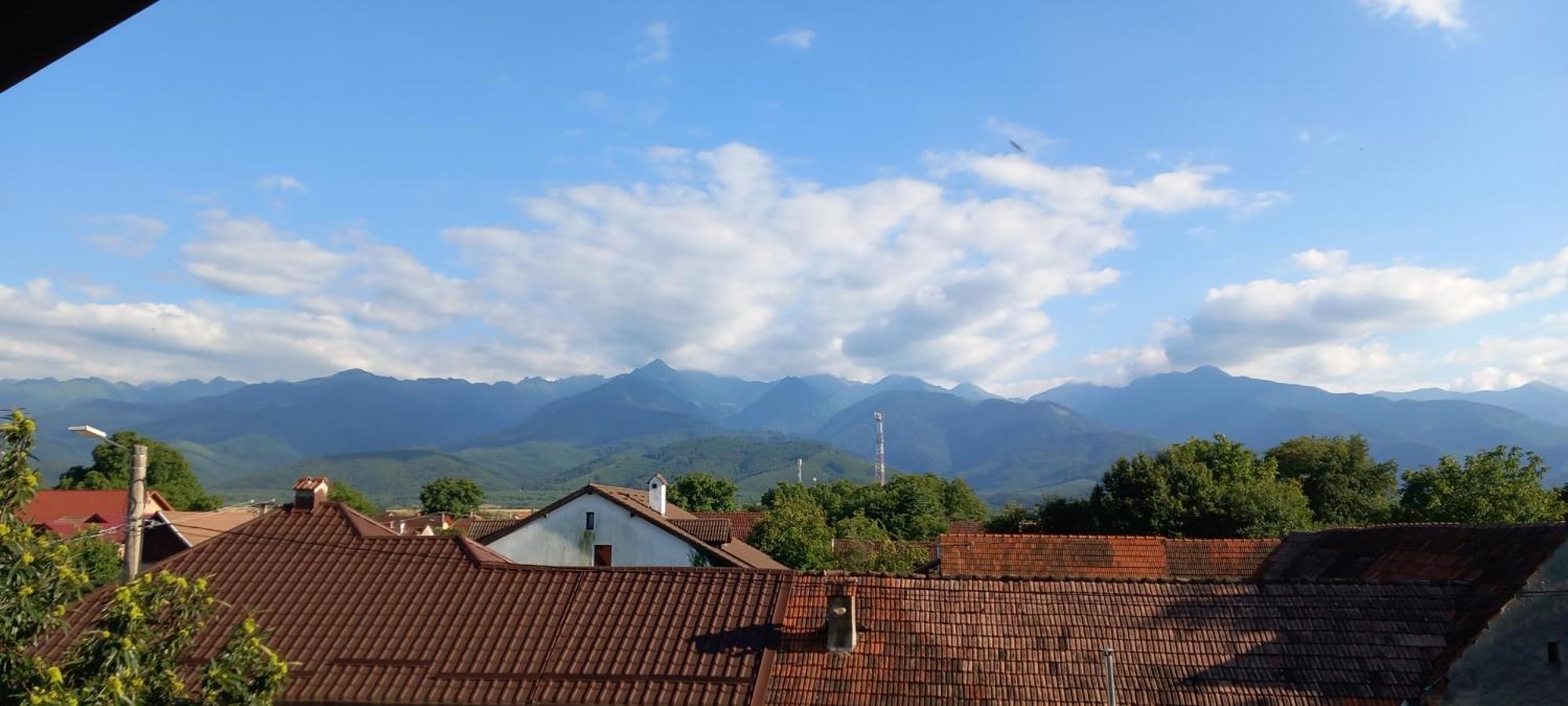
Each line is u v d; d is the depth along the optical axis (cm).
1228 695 1653
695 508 10244
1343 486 6800
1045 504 5688
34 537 1176
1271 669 1697
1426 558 2120
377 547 2172
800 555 5403
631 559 4056
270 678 1227
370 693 1758
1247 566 3269
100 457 8538
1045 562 3303
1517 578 1652
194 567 2127
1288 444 7231
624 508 4091
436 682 1775
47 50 296
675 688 1728
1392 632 1745
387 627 1922
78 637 1877
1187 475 5006
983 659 1761
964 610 1883
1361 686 1650
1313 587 1877
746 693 1711
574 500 4125
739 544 4847
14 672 1051
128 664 1088
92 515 5984
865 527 8112
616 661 1795
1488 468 4597
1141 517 4909
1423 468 5044
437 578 2061
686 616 1900
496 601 1977
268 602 2008
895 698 1689
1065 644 1784
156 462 8769
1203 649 1750
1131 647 1766
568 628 1888
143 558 4131
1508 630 1595
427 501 13588
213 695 1174
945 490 12450
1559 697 1558
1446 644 1706
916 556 5562
